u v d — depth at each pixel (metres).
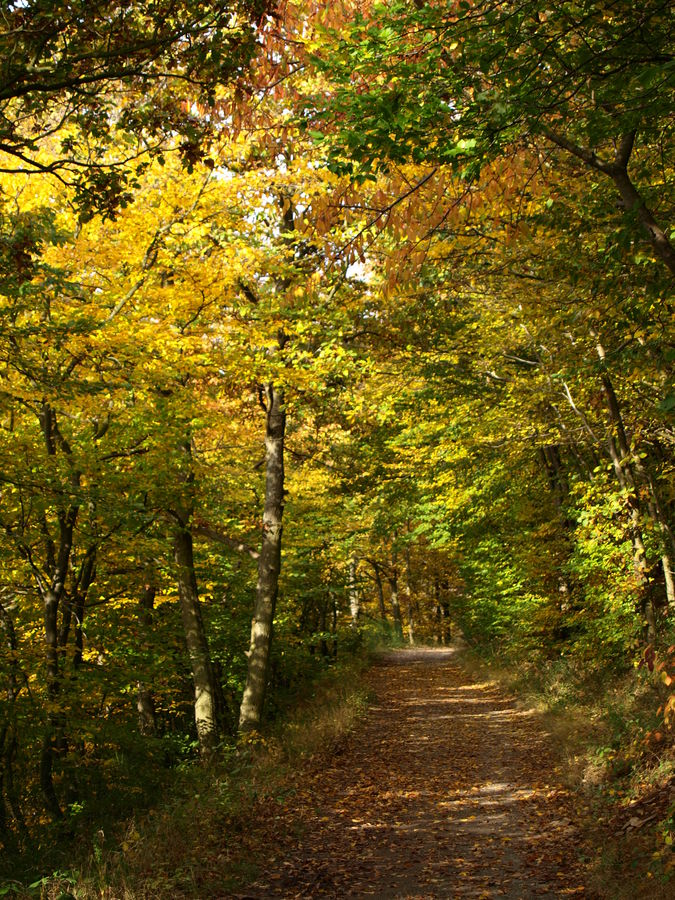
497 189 6.70
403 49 5.23
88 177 5.91
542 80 5.46
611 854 6.25
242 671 18.12
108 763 10.05
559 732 11.76
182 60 5.39
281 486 14.19
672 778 7.42
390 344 14.52
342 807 9.05
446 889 6.28
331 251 6.80
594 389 11.03
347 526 23.33
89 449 10.07
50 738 9.70
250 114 6.68
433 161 5.69
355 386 13.30
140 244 10.16
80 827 9.10
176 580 13.96
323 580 22.67
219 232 10.53
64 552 10.27
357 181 5.42
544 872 6.48
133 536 10.35
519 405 13.68
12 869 7.39
